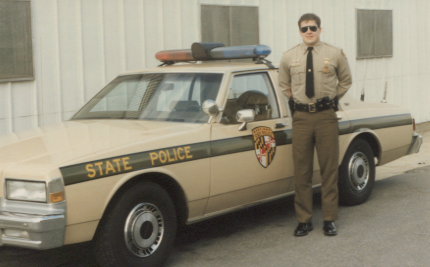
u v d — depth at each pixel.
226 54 5.04
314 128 4.60
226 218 5.46
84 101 7.12
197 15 8.40
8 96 6.46
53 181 3.28
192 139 4.09
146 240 3.79
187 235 4.89
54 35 6.77
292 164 4.89
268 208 5.84
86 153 3.55
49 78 6.77
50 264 4.20
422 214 5.30
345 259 4.08
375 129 5.81
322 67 4.52
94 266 4.14
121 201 3.62
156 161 3.81
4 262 4.25
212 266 4.03
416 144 6.46
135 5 7.56
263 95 4.82
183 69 4.81
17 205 3.35
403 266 3.90
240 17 9.05
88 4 7.05
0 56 6.36
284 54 4.70
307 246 4.44
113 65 7.38
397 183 6.84
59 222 3.30
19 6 6.43
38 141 3.91
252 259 4.16
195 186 4.10
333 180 4.69
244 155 4.45
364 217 5.26
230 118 4.46
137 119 4.57
